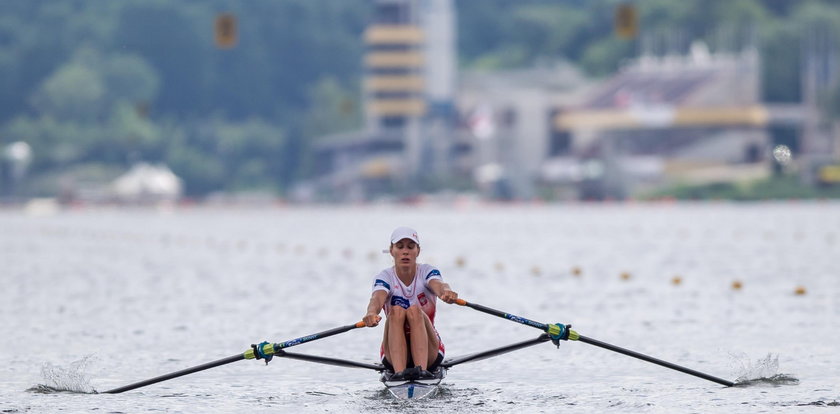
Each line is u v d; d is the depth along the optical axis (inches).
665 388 2320.4
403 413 2094.0
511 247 7426.2
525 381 2425.0
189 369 2260.1
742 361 2640.3
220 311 3838.6
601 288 4520.2
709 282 4687.5
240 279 5128.0
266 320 3572.8
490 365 2637.8
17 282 5093.5
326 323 3489.2
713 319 3444.9
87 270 5792.3
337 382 2448.3
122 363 2733.8
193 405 2193.7
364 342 3034.0
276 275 5334.6
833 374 2442.2
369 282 4913.9
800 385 2315.5
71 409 2153.1
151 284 4913.9
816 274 5009.8
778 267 5442.9
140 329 3373.5
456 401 2203.5
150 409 2155.5
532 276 5182.1
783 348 2829.7
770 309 3683.6
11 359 2795.3
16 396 2289.6
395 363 2175.2
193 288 4697.3
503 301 4089.6
